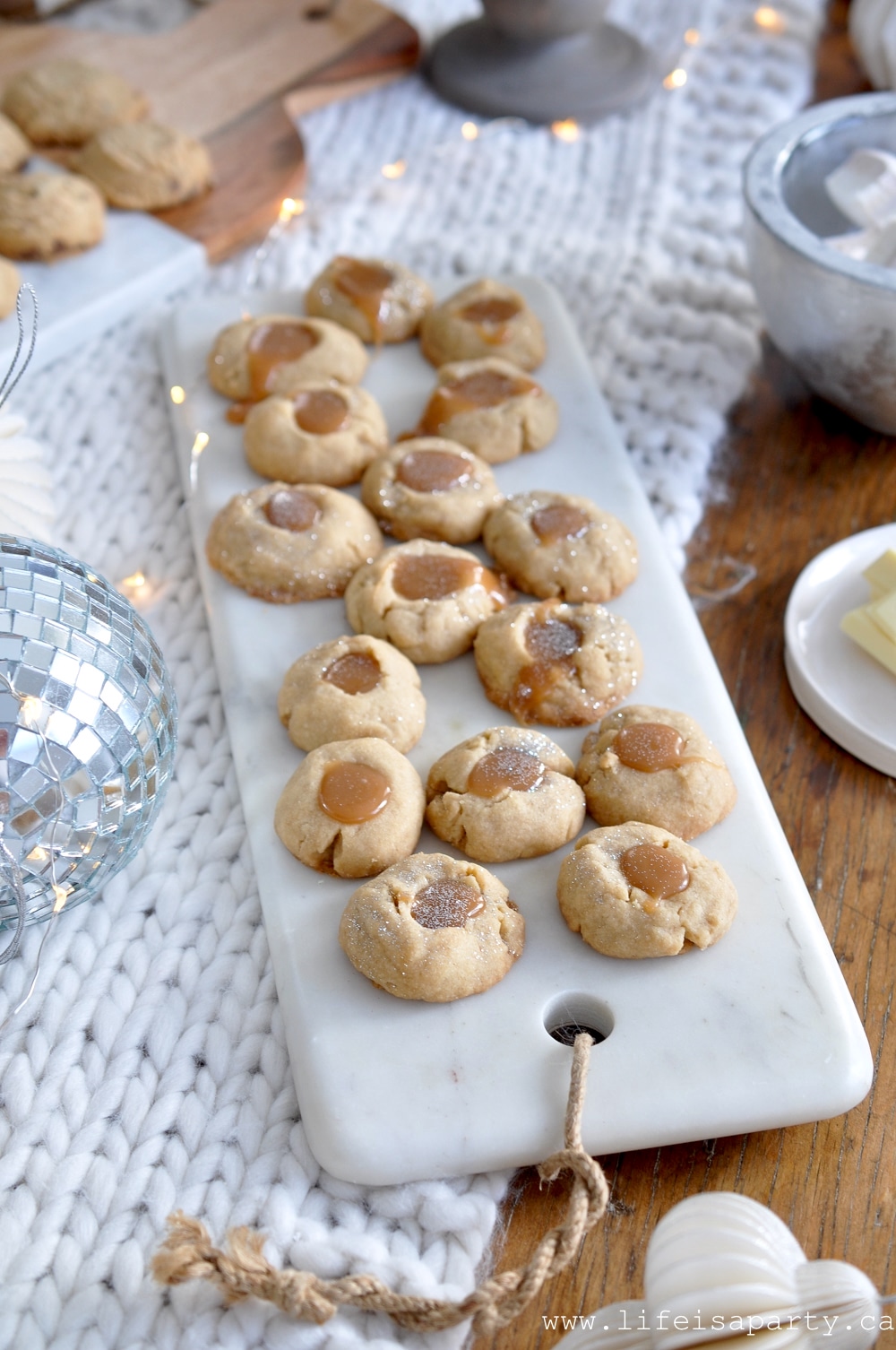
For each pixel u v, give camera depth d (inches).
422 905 23.0
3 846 21.5
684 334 31.5
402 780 24.2
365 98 36.4
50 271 31.4
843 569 27.5
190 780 25.5
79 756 22.0
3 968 23.6
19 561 22.7
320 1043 22.5
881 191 29.4
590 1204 21.1
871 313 26.9
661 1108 22.1
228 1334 20.9
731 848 24.2
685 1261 20.2
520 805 23.9
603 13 35.4
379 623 26.1
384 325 30.4
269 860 24.1
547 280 32.6
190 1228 20.9
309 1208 21.9
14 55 35.8
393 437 29.3
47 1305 21.2
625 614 26.8
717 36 38.0
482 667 25.9
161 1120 22.5
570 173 34.9
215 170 33.5
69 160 33.3
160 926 24.1
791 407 30.9
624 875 23.3
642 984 23.0
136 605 27.5
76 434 29.9
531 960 23.2
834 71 37.4
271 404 28.4
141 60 35.9
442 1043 22.5
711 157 35.2
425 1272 21.4
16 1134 22.4
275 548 26.8
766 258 27.9
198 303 31.1
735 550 28.6
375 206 34.0
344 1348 20.7
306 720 25.0
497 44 36.1
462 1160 21.9
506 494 28.3
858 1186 22.2
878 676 26.4
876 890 24.7
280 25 36.8
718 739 25.3
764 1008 22.8
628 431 29.9
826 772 25.9
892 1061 23.2
